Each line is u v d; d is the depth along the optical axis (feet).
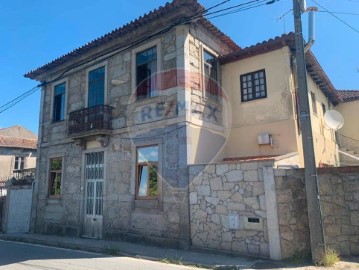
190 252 27.14
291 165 25.95
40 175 45.37
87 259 25.61
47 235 40.75
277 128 32.89
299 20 25.02
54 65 45.03
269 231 23.65
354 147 53.16
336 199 24.63
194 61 33.14
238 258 24.57
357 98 53.88
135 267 22.41
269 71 34.24
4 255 27.55
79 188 39.22
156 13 32.60
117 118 36.37
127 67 36.60
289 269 21.07
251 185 25.25
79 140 38.88
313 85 41.91
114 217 34.65
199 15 30.48
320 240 22.35
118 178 35.01
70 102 42.96
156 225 30.78
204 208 27.68
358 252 23.62
